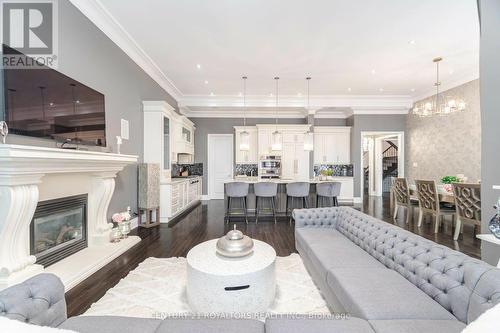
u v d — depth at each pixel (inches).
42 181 95.8
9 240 81.0
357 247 94.8
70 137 108.8
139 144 185.8
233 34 148.9
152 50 169.9
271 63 190.2
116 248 128.0
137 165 182.4
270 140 307.6
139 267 112.7
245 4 121.4
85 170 109.3
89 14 123.9
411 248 70.7
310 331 45.0
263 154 307.4
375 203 294.7
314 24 138.3
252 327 47.1
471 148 213.0
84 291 91.6
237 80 227.5
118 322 49.4
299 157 306.2
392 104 284.7
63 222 115.2
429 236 160.7
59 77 103.2
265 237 161.8
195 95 274.2
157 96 218.5
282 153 305.3
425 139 267.0
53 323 48.3
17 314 41.6
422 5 121.9
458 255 59.4
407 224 192.7
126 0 118.5
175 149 239.8
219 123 329.1
